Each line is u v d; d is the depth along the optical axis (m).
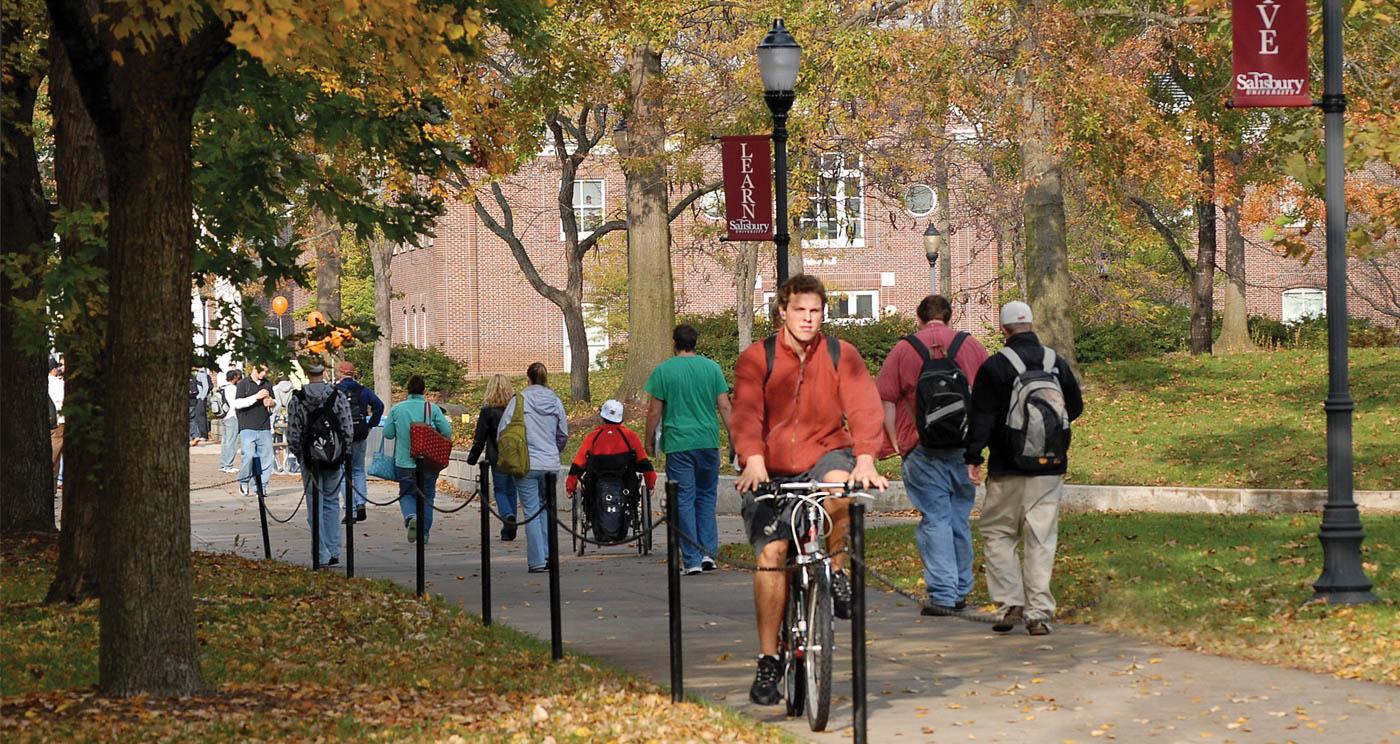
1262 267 103.69
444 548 32.59
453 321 105.81
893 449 20.62
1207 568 23.34
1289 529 28.08
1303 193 35.69
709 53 50.72
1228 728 13.73
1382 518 30.02
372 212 26.45
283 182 25.17
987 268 104.69
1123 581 22.48
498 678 16.62
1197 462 40.09
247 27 13.91
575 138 69.19
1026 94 43.28
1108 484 38.50
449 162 28.28
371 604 22.47
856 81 43.34
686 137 51.78
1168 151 44.88
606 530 29.41
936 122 50.94
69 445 23.02
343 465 29.48
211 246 24.88
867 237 105.31
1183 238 81.81
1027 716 14.35
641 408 57.78
